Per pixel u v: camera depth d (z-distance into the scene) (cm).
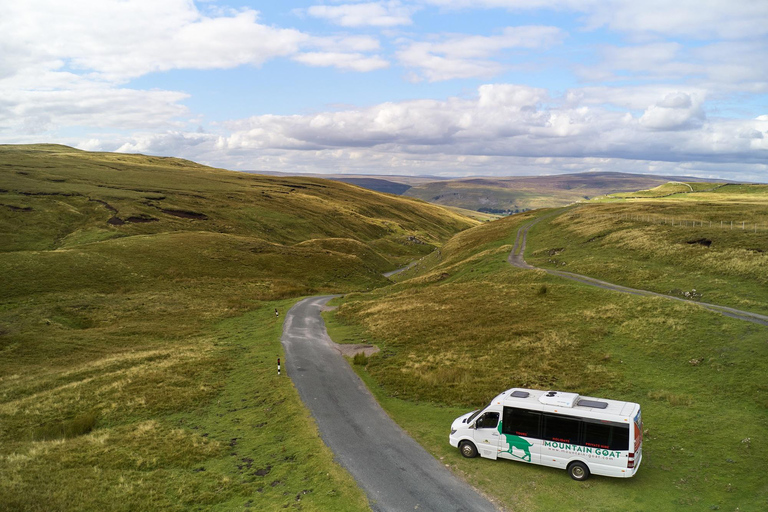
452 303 5591
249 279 9444
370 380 3553
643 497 1797
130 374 3962
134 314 6594
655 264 6134
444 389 3222
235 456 2433
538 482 1964
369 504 1844
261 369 3991
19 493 1964
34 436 2877
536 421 2086
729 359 3092
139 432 2775
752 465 1959
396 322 5181
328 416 2839
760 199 12900
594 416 1966
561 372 3312
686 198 14775
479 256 9144
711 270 5350
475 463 2170
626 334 3831
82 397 3488
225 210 16950
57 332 5569
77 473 2209
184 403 3306
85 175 18425
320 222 19800
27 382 3978
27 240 11062
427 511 1781
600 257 7025
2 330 5441
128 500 1955
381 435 2534
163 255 9681
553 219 11931
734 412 2492
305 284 9931
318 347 4631
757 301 4234
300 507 1855
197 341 5291
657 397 2767
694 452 2120
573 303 4844
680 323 3775
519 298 5322
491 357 3759
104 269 8338
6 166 17950
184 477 2186
